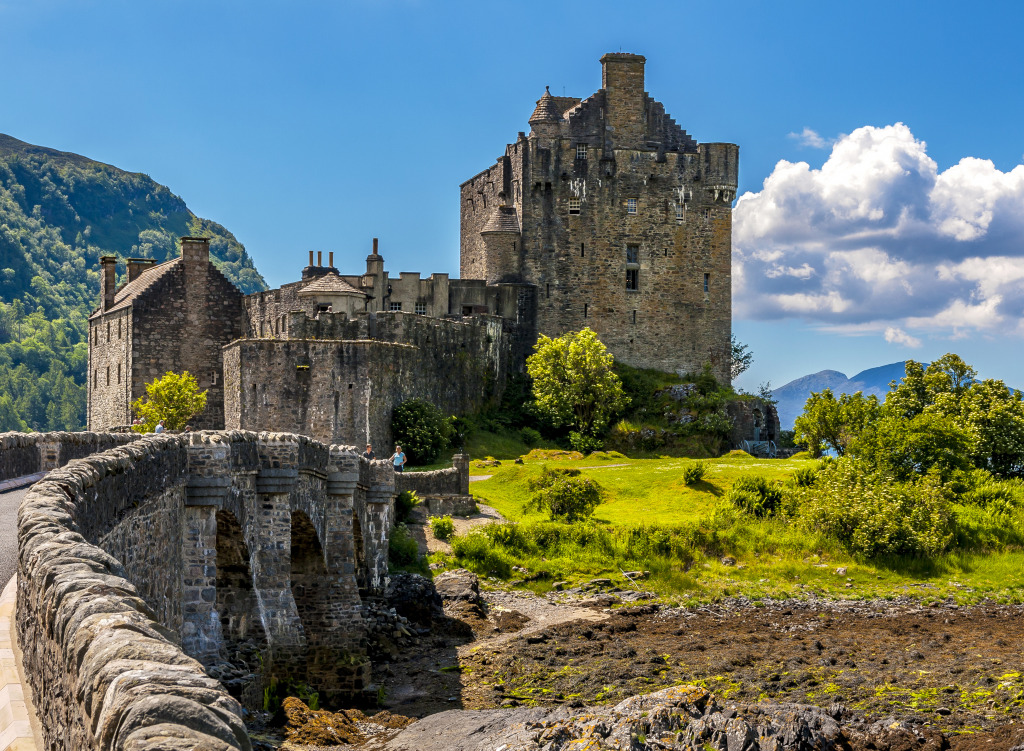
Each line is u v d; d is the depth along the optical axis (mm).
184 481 22094
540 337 104500
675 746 22609
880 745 27156
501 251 113125
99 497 14891
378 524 43062
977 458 76562
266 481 28203
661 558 55312
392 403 82000
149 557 18656
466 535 54469
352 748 24641
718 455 103188
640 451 100500
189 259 99000
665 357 115438
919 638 42938
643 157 115188
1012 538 60000
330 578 33562
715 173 116750
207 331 99625
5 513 18547
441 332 93875
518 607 47156
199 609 22188
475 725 25859
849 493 60656
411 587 43344
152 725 5836
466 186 124875
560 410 99000
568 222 113375
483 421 97562
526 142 113062
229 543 26719
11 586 14023
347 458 34250
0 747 8438
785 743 23719
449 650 39250
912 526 57719
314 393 78375
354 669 31828
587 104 116750
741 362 125062
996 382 80875
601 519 62531
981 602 51094
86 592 8445
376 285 105562
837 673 36406
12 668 10406
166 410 89750
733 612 48438
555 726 23203
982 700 32688
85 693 6836
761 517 62062
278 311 97312
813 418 90750
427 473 60156
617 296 114312
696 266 116688
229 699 6402
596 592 50375
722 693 33719
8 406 192250
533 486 65375
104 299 108938
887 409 87312
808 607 49688
